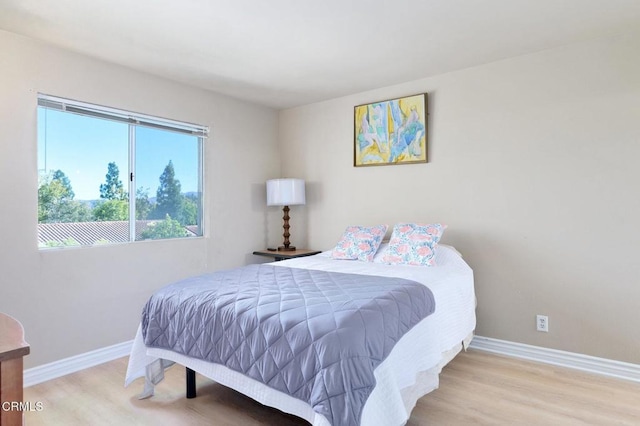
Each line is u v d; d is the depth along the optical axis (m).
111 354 2.90
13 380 0.80
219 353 1.82
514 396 2.25
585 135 2.65
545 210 2.80
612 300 2.56
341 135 3.91
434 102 3.31
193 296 2.05
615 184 2.55
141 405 2.16
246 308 1.79
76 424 1.96
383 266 2.86
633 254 2.49
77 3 2.09
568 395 2.27
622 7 2.19
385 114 3.57
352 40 2.59
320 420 1.36
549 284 2.79
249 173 4.05
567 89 2.71
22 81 2.49
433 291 2.21
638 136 2.48
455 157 3.21
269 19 2.29
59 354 2.63
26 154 2.51
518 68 2.90
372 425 1.38
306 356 1.49
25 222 2.50
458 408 2.11
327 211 4.04
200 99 3.57
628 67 2.51
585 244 2.65
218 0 2.08
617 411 2.08
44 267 2.58
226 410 2.10
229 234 3.83
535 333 2.84
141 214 3.20
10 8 2.14
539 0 2.11
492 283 3.03
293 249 4.07
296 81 3.41
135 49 2.70
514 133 2.93
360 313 1.62
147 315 2.21
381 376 1.49
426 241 2.94
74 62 2.73
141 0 2.07
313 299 1.81
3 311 2.40
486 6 2.17
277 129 4.41
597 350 2.61
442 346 2.17
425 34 2.51
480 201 3.08
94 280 2.83
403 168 3.50
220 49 2.72
